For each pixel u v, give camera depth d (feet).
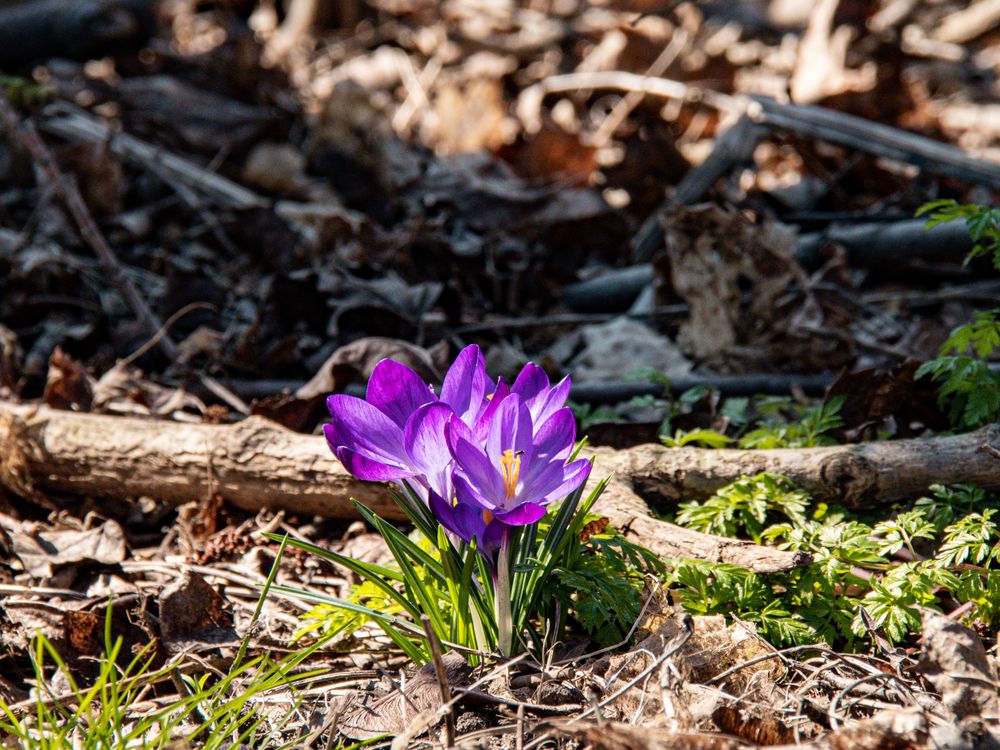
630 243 4.59
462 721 2.45
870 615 2.53
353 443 2.43
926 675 2.41
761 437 2.97
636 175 5.03
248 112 5.38
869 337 3.68
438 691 2.46
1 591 2.76
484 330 3.94
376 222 4.86
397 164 5.00
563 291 4.31
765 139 5.08
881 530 2.63
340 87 5.01
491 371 3.54
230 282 4.17
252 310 3.96
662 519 2.83
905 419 3.03
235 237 4.35
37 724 2.39
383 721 2.46
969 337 2.82
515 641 2.53
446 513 2.39
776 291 3.66
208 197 4.73
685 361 3.65
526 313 4.25
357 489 2.90
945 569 2.60
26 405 3.16
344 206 4.97
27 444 3.07
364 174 4.95
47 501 3.09
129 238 4.53
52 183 3.83
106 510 3.09
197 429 3.01
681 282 3.74
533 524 2.52
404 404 2.48
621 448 3.13
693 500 2.84
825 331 3.46
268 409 3.17
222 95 5.62
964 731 2.32
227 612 2.75
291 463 2.94
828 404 2.96
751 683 2.48
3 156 4.79
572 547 2.58
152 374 3.54
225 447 2.97
